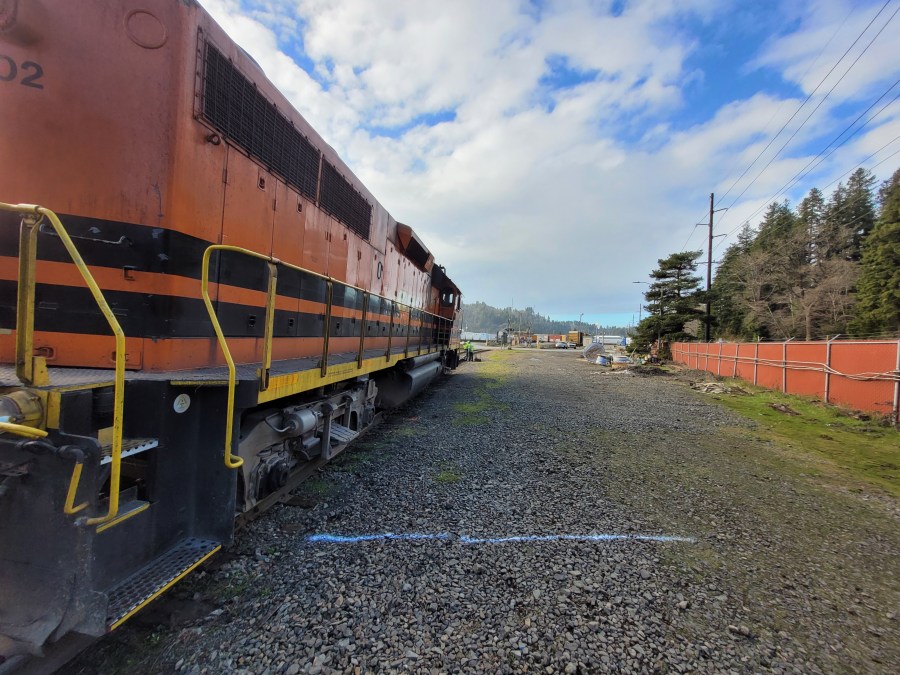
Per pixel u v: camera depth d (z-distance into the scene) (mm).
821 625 2783
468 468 5586
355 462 5559
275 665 2184
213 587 2818
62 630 1831
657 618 2746
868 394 10594
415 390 8781
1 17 2420
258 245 3875
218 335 2471
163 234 2775
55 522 1825
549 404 11180
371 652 2316
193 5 2900
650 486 5301
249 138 3654
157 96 2742
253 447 3447
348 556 3285
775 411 11203
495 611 2725
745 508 4785
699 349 23797
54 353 2605
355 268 6328
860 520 4617
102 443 2080
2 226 2529
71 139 2600
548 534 3848
